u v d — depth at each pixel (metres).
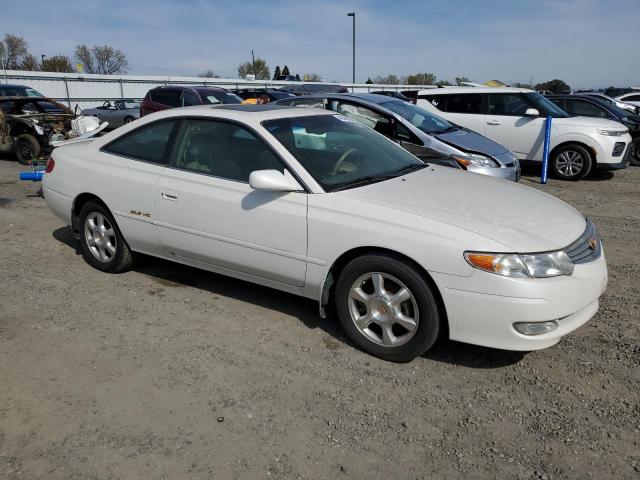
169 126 4.40
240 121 4.01
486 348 3.65
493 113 10.41
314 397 3.11
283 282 3.82
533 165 10.14
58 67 59.69
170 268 5.11
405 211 3.32
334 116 4.62
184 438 2.76
